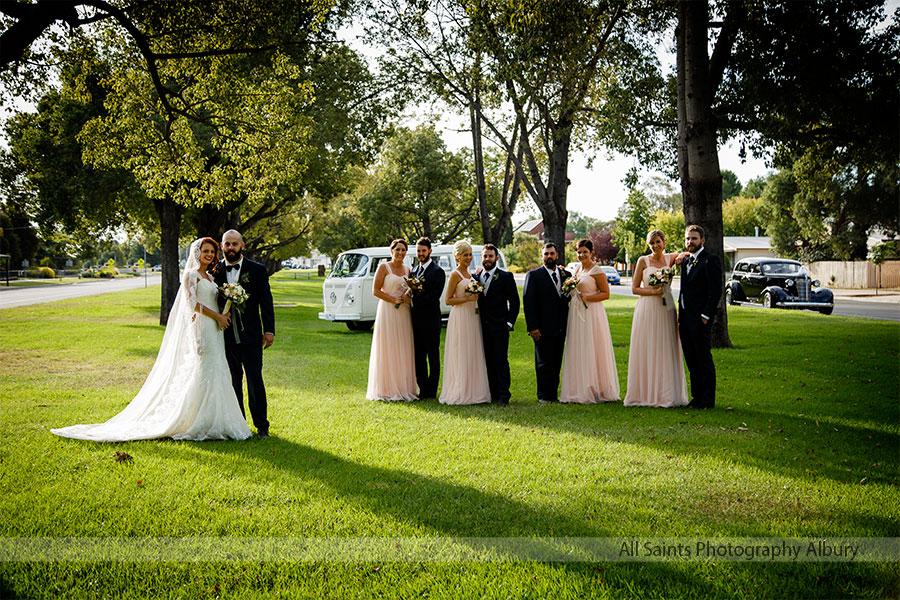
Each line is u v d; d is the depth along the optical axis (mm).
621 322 18547
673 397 7676
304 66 20406
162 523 3969
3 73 11508
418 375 8406
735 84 13836
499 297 7953
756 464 5133
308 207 46094
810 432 6180
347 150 22125
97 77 17250
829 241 46062
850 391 8281
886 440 5887
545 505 4266
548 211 18484
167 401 6176
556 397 8289
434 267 8320
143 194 19734
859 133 14742
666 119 15688
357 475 4902
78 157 18797
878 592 3096
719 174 12516
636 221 67688
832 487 4559
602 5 13039
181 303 6215
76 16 9391
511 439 6020
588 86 15359
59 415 7020
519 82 13625
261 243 42406
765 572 3299
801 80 13219
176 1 11438
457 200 42406
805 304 22391
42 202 18812
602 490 4562
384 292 8164
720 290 7461
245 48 12883
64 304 28781
